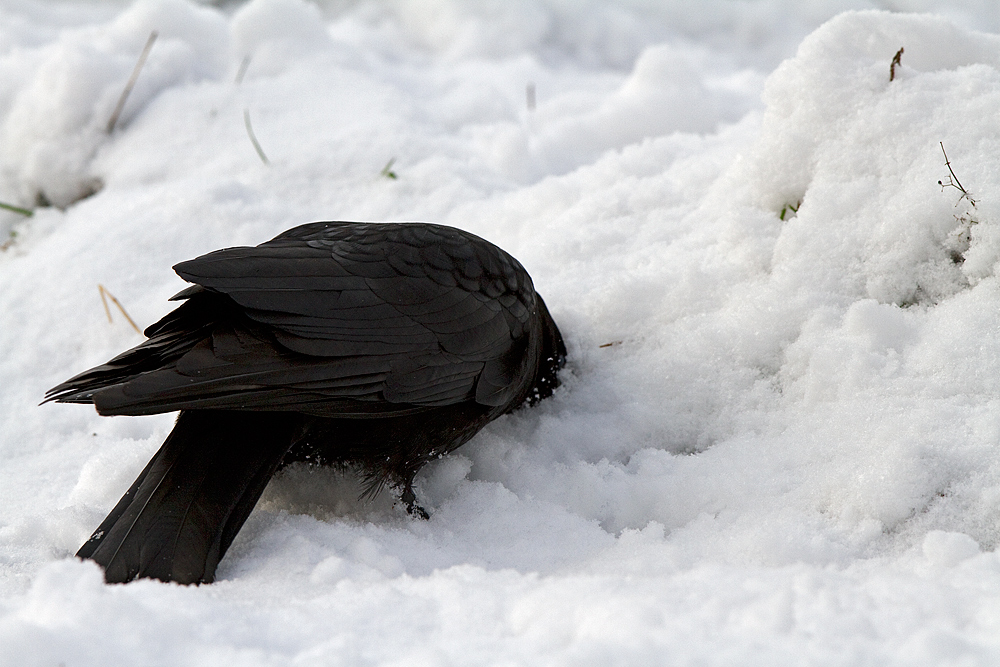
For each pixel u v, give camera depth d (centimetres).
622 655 383
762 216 821
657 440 742
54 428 805
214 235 1001
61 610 425
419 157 1118
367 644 431
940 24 853
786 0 1692
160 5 1330
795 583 459
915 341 696
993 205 705
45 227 1093
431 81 1391
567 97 1319
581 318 820
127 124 1205
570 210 942
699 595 454
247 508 585
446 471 710
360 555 579
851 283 755
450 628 451
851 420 659
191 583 538
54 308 931
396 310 640
